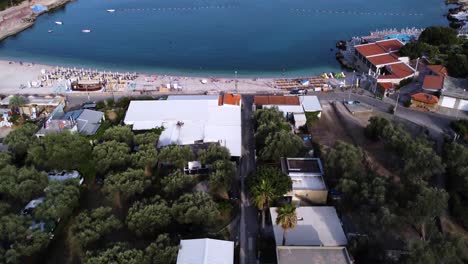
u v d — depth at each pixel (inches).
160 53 6786.4
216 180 2915.8
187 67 6166.3
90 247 2498.8
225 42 7337.6
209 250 2346.2
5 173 2994.6
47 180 3058.6
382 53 5757.9
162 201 2714.1
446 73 5039.4
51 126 3745.1
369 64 5610.2
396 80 4916.3
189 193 2802.7
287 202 2960.1
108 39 7544.3
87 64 6245.1
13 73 5629.9
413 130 3905.0
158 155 3262.8
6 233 2509.8
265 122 3764.8
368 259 2428.6
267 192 2630.4
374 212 2524.6
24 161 3415.4
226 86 5211.6
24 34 7849.4
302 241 2488.9
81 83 5014.8
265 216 2834.6
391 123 3698.3
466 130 3715.6
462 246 2174.0
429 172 2945.4
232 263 2309.3
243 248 2623.0
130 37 7652.6
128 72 5866.1
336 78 5413.4
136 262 2237.9
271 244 2598.4
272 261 2491.4
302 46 7130.9
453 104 4343.0
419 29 7706.7
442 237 2219.5
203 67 6161.4
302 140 3558.1
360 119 4205.2
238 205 2974.9
